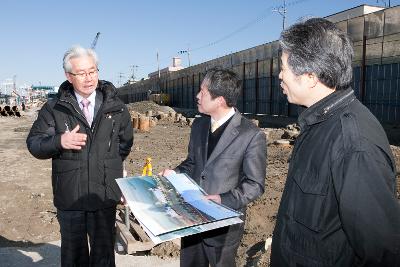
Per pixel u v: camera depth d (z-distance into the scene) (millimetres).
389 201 1170
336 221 1314
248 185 2301
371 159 1195
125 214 4520
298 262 1411
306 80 1405
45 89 124688
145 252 4316
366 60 24359
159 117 30656
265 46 36781
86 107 2834
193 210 1846
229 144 2416
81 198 2764
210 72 2436
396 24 22000
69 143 2465
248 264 4055
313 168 1360
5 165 10945
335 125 1328
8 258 4004
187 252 2643
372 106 23891
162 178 2287
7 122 32438
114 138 2857
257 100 38625
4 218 5895
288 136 16344
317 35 1357
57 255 4125
